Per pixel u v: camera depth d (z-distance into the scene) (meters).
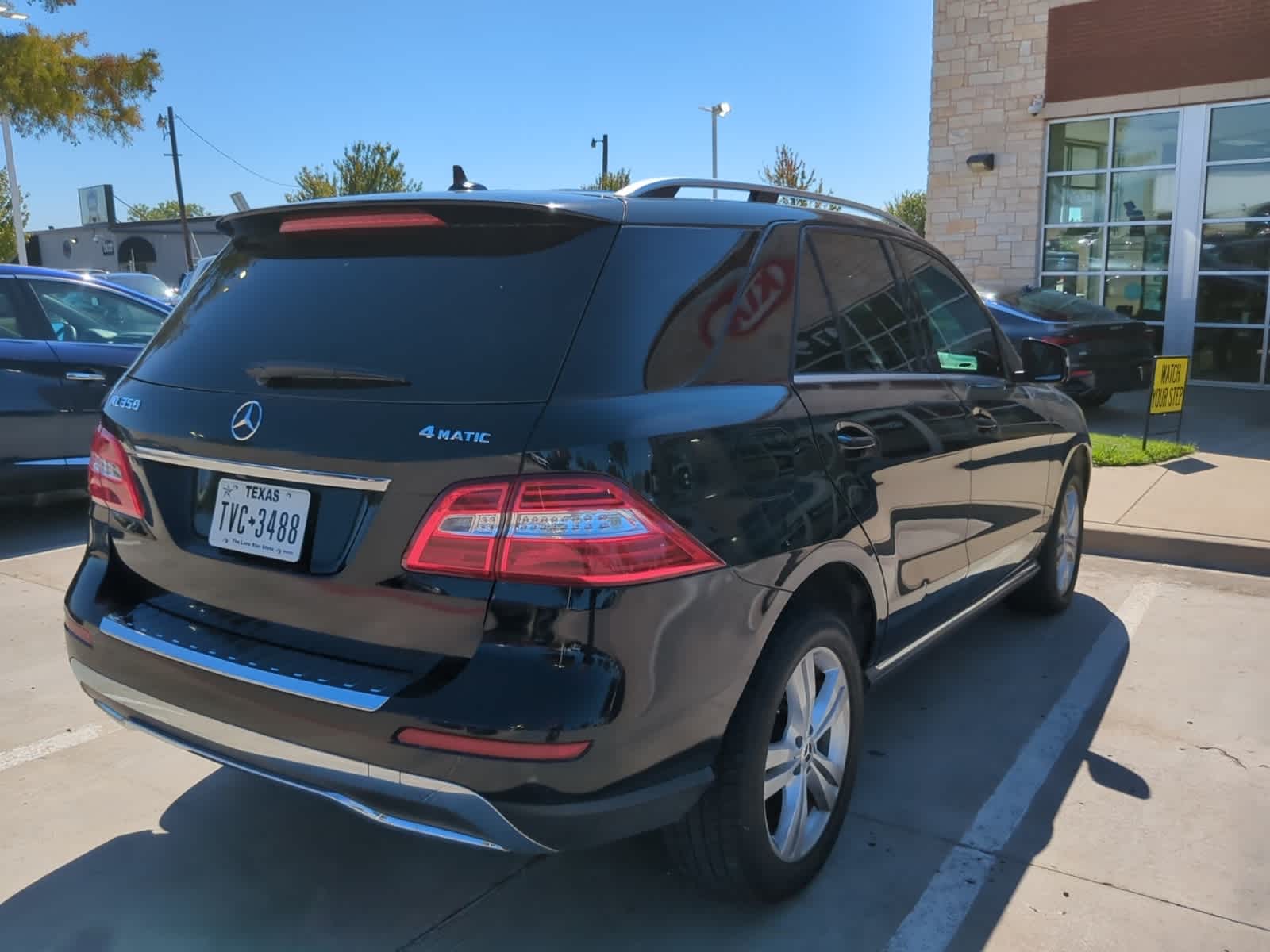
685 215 2.62
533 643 2.09
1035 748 3.67
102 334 6.73
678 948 2.57
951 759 3.58
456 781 2.08
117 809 3.22
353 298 2.53
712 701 2.30
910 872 2.89
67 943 2.57
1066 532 5.05
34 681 4.20
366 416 2.26
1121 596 5.45
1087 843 3.05
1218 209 12.92
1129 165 13.49
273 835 3.08
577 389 2.20
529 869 2.92
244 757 2.37
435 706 2.08
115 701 2.62
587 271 2.36
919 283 3.66
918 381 3.44
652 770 2.19
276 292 2.68
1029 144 14.05
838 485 2.77
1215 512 6.56
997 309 10.59
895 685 4.24
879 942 2.60
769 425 2.58
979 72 14.29
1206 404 11.70
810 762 2.75
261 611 2.41
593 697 2.07
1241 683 4.25
